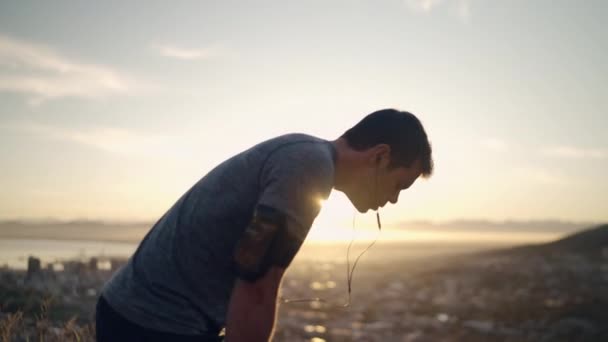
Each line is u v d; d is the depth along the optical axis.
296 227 1.88
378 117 2.14
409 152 2.12
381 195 2.16
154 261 2.03
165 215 2.14
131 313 2.02
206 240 1.98
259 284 1.87
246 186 1.98
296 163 1.93
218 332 2.05
